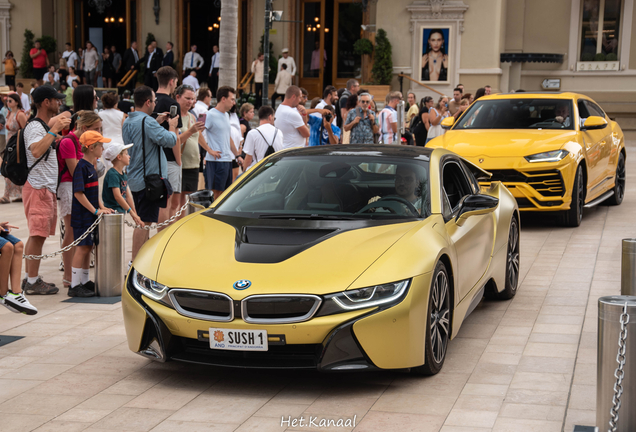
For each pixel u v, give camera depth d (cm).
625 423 320
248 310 386
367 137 1137
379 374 435
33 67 2583
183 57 2658
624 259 502
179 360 407
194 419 371
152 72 2488
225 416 374
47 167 645
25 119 979
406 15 2370
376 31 2394
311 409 382
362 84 2380
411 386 414
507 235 598
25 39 2630
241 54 2575
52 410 384
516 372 436
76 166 636
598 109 1148
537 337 509
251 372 441
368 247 414
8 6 2620
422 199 473
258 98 2247
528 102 1049
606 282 674
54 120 664
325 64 2575
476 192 570
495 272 570
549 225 988
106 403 394
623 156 1180
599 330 330
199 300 396
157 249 445
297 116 988
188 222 478
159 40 2655
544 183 910
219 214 484
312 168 507
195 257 424
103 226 639
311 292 382
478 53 2341
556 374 432
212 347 393
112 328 544
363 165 503
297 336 383
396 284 393
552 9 2486
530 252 816
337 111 1394
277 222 454
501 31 2398
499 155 916
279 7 2530
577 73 2478
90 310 597
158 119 714
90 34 2742
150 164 703
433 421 364
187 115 891
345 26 2547
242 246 426
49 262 809
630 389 318
